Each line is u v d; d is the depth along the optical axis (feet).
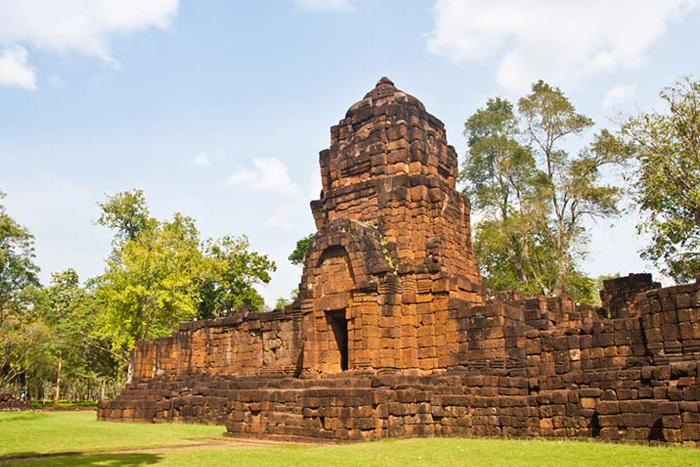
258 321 106.11
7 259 190.08
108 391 290.76
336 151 99.81
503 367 74.90
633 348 63.21
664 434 51.29
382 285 83.05
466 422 68.64
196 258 189.47
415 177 90.53
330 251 89.35
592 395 59.72
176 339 119.34
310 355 86.89
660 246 114.73
